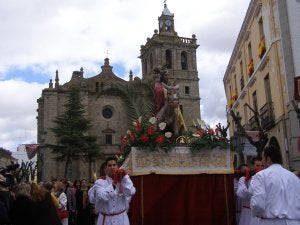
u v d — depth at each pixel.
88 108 55.38
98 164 53.47
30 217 6.31
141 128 8.94
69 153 44.81
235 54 30.48
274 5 19.42
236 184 9.23
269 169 5.38
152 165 8.54
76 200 13.80
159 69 10.66
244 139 17.19
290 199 5.20
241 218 8.36
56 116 50.94
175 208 8.46
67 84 56.28
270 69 20.27
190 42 61.12
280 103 18.70
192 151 8.83
